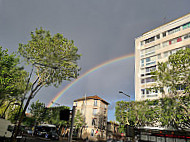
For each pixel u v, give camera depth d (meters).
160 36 37.44
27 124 53.81
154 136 21.16
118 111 29.02
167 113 18.58
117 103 29.56
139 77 38.53
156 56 36.97
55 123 51.25
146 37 40.44
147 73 37.31
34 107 51.56
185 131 18.42
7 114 31.22
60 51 17.77
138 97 36.91
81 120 46.81
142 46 40.69
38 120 52.31
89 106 51.09
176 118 18.22
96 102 51.34
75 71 18.97
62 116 8.76
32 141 25.20
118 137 33.25
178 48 33.41
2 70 17.22
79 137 46.94
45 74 18.69
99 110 50.19
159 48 36.81
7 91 17.52
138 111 26.22
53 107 53.72
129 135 11.70
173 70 18.95
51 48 17.33
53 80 18.45
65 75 18.53
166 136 19.88
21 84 19.44
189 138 17.75
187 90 17.64
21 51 17.52
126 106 28.67
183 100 17.88
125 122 28.36
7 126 19.81
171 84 18.69
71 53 18.12
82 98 55.56
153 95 33.84
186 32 32.78
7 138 19.44
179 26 34.59
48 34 17.97
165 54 35.44
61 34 18.14
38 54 17.61
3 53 18.14
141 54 40.31
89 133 47.03
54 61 17.31
